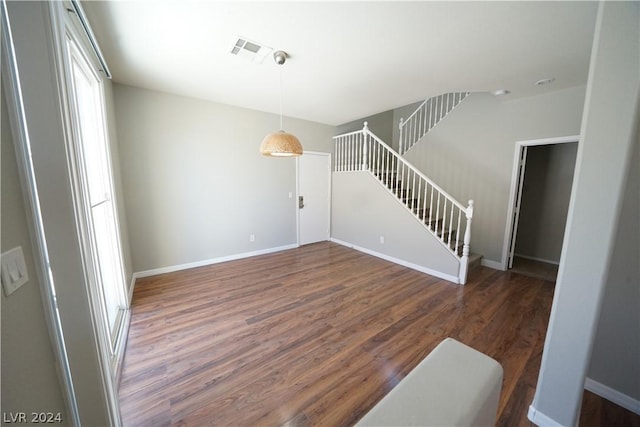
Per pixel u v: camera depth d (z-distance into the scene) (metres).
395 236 3.85
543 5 1.50
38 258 0.81
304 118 4.46
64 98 0.90
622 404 1.36
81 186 1.00
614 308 1.37
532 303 2.55
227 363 1.68
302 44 1.96
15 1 0.78
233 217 3.88
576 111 2.84
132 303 2.52
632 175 1.26
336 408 1.35
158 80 2.71
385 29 1.76
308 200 4.84
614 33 0.96
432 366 0.93
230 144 3.71
